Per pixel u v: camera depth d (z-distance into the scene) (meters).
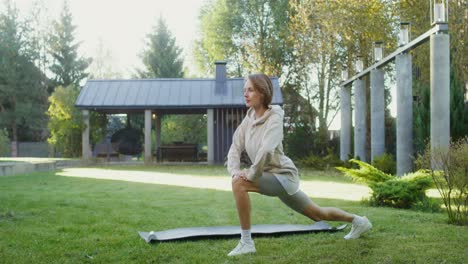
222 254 3.47
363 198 6.98
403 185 6.23
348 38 18.27
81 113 21.16
